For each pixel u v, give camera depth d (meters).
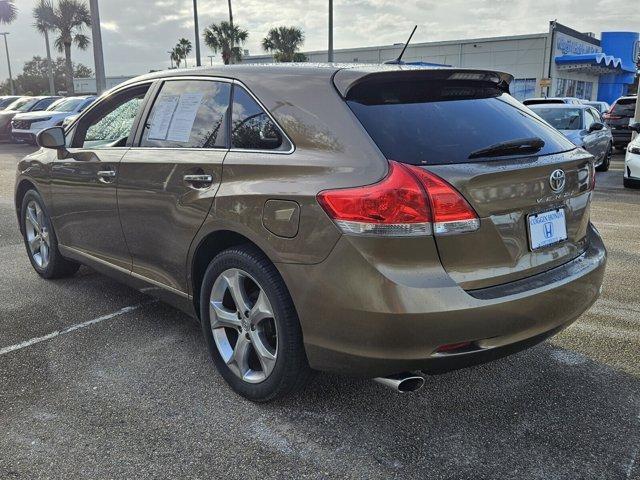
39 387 3.19
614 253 6.00
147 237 3.59
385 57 39.09
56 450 2.64
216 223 2.98
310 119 2.73
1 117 22.02
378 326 2.38
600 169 13.75
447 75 2.92
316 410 2.97
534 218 2.70
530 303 2.55
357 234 2.39
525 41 35.12
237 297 2.99
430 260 2.39
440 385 3.24
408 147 2.52
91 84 60.59
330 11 21.12
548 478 2.47
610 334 3.91
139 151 3.63
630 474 2.49
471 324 2.40
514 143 2.68
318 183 2.54
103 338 3.83
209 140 3.20
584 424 2.87
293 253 2.60
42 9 38.75
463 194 2.42
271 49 40.69
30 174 4.83
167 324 4.07
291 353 2.75
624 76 48.94
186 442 2.71
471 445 2.70
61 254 4.76
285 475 2.48
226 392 3.15
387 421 2.89
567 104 12.63
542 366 3.46
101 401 3.05
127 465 2.54
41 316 4.21
